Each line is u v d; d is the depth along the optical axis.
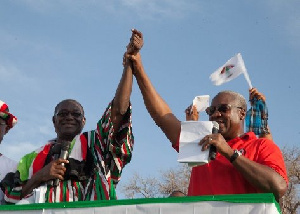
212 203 5.26
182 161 5.61
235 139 6.32
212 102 6.51
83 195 6.55
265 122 7.20
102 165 6.69
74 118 6.97
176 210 5.33
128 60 6.76
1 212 5.73
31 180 6.57
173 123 6.71
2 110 7.57
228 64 7.69
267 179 5.73
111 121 6.73
